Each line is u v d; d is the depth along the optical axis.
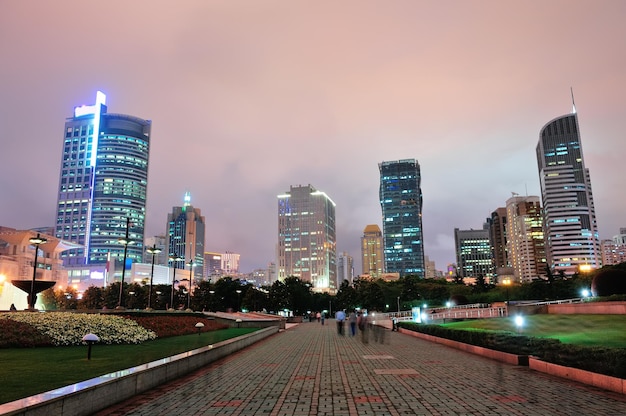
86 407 8.41
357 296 123.50
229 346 20.47
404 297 123.75
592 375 11.81
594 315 36.94
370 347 24.69
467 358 18.80
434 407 9.30
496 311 56.28
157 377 11.88
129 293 99.38
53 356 15.02
